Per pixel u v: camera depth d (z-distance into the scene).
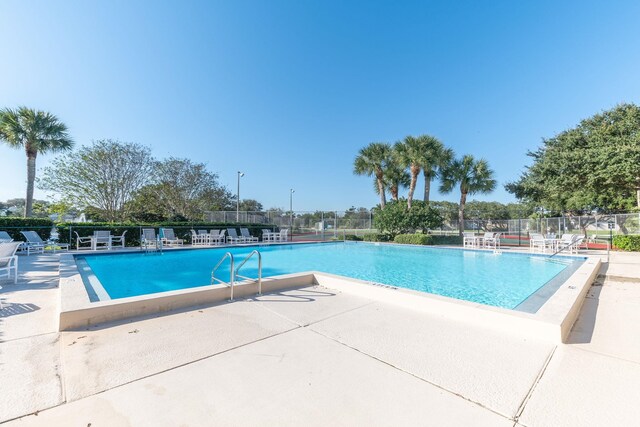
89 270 7.66
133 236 13.13
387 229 18.11
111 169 16.88
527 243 17.69
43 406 1.78
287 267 10.14
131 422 1.65
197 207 20.95
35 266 7.24
